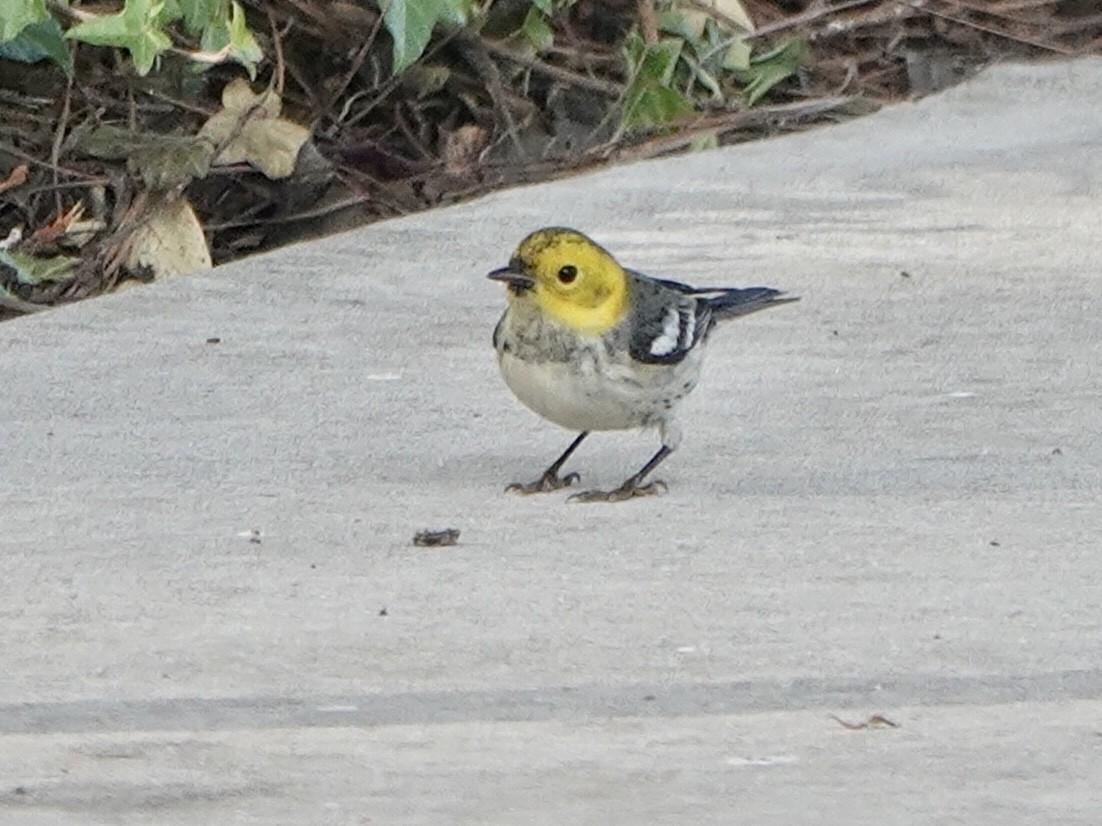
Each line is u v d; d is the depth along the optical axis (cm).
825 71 2038
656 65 1823
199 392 1194
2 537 972
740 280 1398
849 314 1344
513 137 1766
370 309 1349
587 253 1014
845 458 1100
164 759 733
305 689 798
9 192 1555
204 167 1550
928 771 722
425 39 1550
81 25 1487
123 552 953
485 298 1372
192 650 837
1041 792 704
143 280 1511
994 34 2117
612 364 1016
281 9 1722
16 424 1134
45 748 742
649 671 816
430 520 1007
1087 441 1122
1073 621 868
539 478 1079
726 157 1739
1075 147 1775
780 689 798
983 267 1442
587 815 687
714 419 1166
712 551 960
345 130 1741
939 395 1201
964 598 895
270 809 692
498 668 818
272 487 1052
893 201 1609
